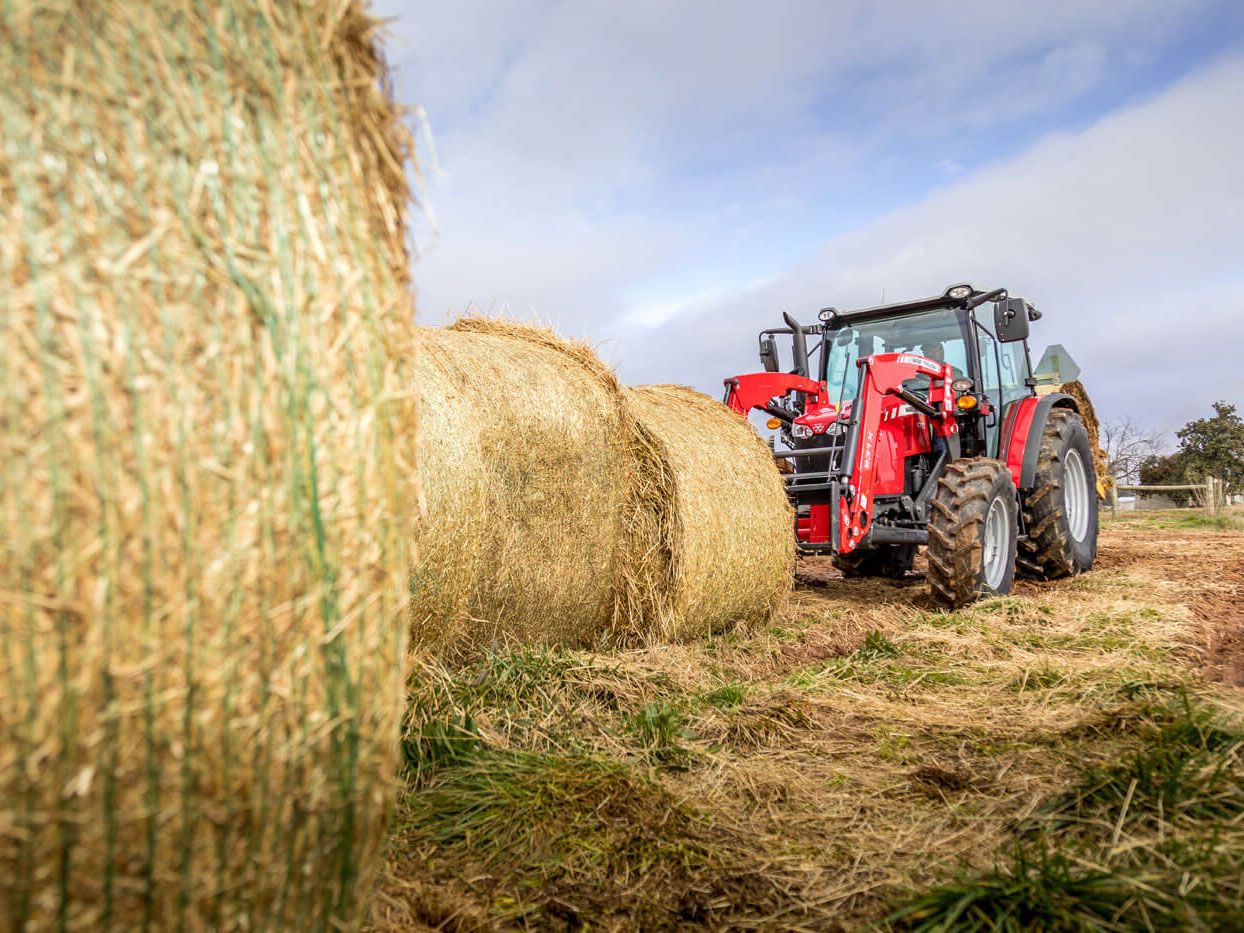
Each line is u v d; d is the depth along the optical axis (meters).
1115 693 3.26
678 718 3.06
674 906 1.88
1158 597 5.43
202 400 1.21
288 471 1.29
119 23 1.21
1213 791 2.15
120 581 1.12
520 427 3.64
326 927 1.42
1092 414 8.65
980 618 4.77
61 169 1.13
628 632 4.29
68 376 1.10
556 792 2.31
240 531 1.23
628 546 4.27
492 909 1.86
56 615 1.08
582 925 1.80
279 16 1.38
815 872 2.02
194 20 1.28
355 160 1.45
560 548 3.87
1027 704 3.27
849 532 5.29
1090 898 1.73
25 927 1.08
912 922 1.77
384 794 1.46
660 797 2.34
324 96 1.42
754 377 6.29
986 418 6.38
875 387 5.39
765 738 2.96
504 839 2.13
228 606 1.21
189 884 1.20
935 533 5.18
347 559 1.36
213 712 1.20
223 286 1.24
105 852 1.13
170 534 1.17
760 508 4.78
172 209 1.21
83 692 1.10
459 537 3.13
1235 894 1.74
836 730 3.04
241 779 1.23
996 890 1.77
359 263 1.43
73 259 1.12
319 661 1.32
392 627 1.45
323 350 1.35
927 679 3.66
